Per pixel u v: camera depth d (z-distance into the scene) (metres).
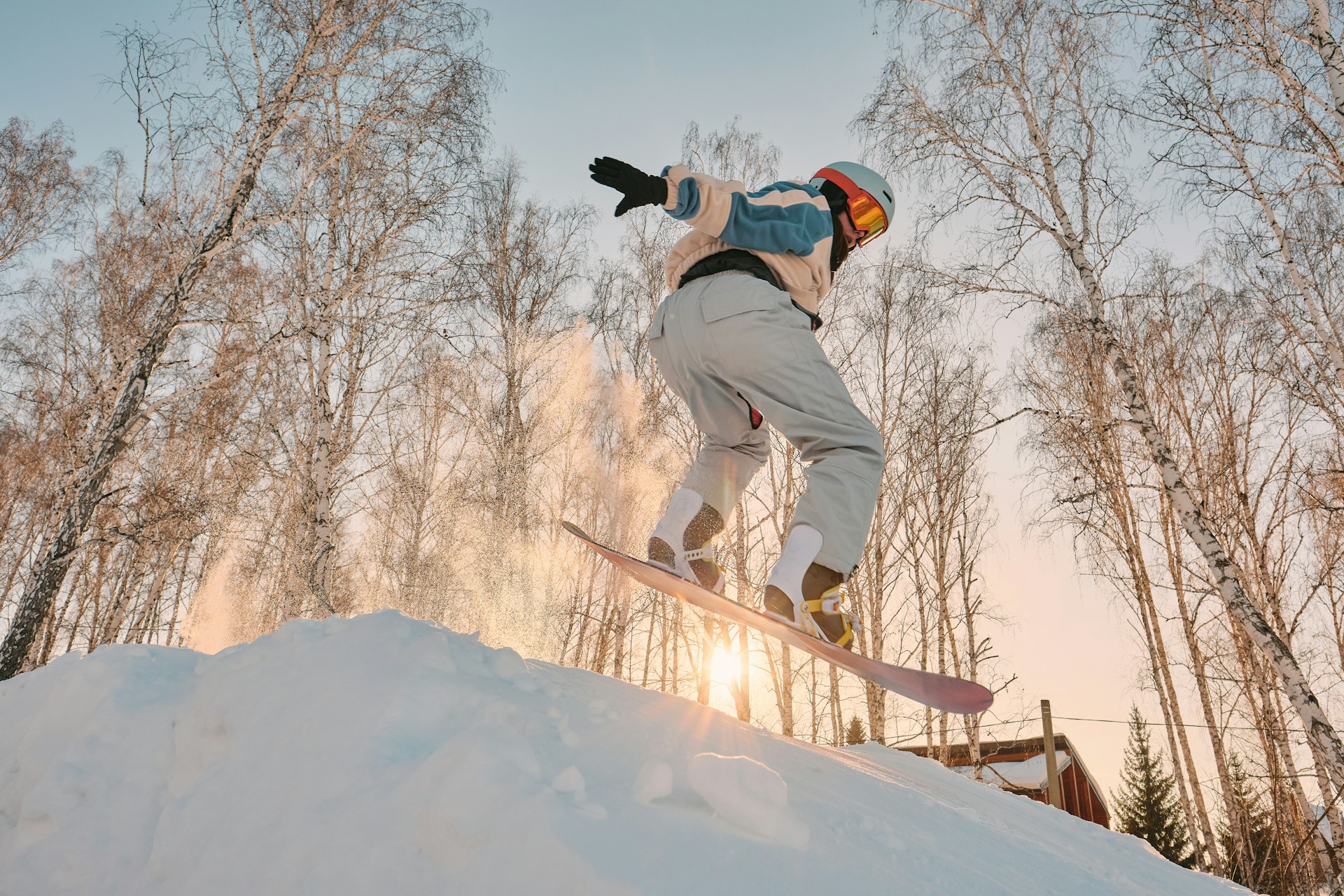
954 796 1.70
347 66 8.38
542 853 0.76
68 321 12.74
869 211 1.83
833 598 1.46
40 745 1.41
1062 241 7.89
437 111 8.67
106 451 7.20
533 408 12.01
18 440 13.97
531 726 1.10
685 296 1.60
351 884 0.83
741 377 1.54
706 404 1.68
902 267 9.62
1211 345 11.49
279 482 12.08
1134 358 11.24
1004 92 8.42
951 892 0.93
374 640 1.27
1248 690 10.89
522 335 12.16
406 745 1.03
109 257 11.27
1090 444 11.02
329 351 9.30
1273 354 9.46
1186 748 11.32
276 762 1.07
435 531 12.52
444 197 9.38
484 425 12.16
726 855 0.83
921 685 1.39
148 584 14.98
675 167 1.52
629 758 1.08
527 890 0.75
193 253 7.64
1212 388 11.45
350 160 9.09
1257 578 10.85
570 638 11.80
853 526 1.45
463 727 1.08
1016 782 14.28
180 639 12.79
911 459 13.27
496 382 12.23
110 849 1.11
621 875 0.73
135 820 1.16
